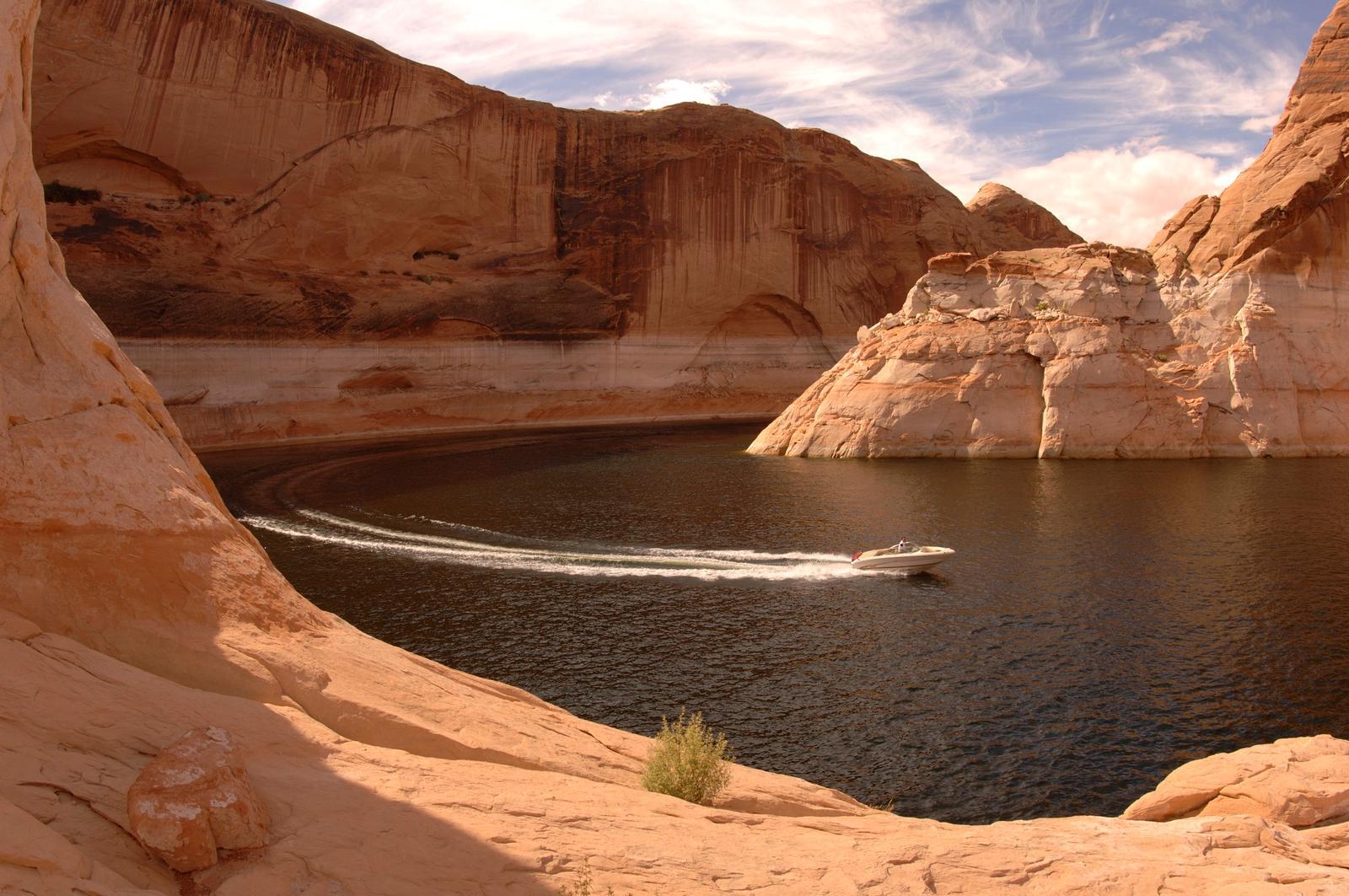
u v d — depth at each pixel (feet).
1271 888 26.55
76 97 209.05
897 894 24.98
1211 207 218.79
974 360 189.88
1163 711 61.93
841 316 355.36
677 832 27.68
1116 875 27.40
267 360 232.32
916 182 381.81
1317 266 200.13
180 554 30.89
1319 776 37.50
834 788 52.26
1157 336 197.77
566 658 72.28
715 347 336.29
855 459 186.19
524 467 181.57
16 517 27.94
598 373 306.35
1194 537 111.65
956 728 59.77
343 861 21.24
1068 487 147.54
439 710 33.14
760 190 334.85
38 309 32.35
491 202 288.71
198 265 221.66
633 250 314.14
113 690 25.04
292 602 34.78
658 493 147.74
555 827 25.81
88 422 31.35
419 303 264.31
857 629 79.05
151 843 19.36
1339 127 208.13
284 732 26.53
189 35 221.66
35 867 16.87
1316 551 103.55
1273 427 185.88
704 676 68.69
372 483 159.43
